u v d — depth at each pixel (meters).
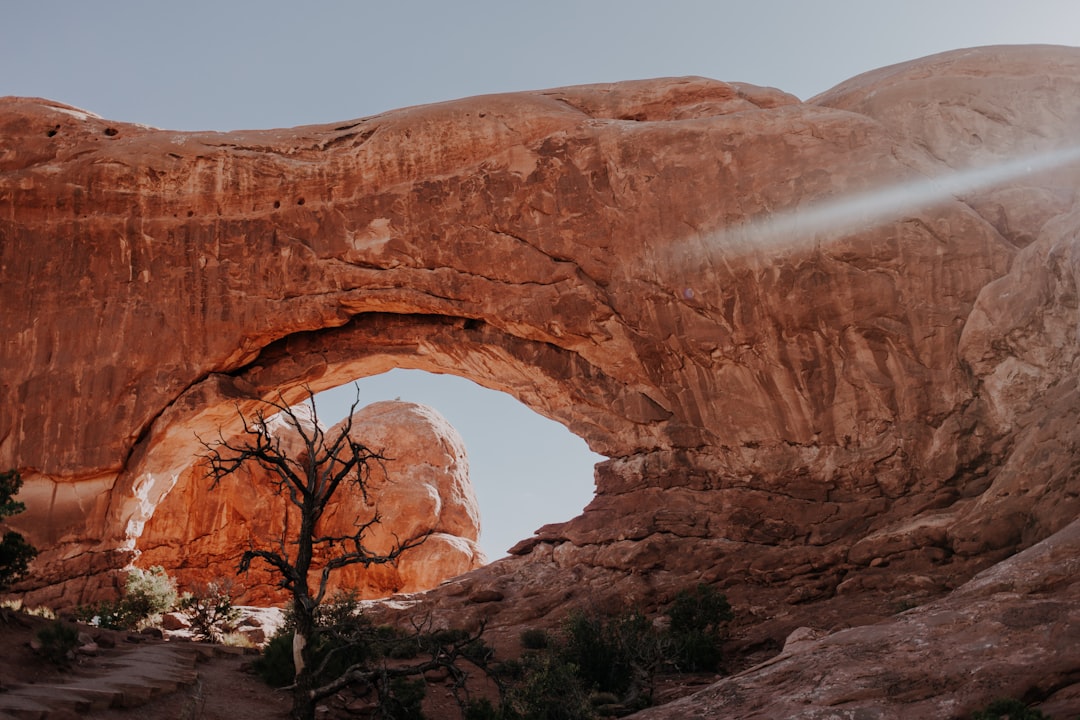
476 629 21.17
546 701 14.72
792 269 22.20
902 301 21.34
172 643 17.17
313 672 12.17
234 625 21.50
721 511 22.09
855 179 22.27
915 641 12.36
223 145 27.36
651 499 23.17
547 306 24.23
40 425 26.22
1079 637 11.07
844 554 19.94
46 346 26.78
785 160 22.95
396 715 13.75
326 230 26.20
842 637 13.38
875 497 20.86
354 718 13.48
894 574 18.91
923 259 21.31
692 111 25.52
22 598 24.73
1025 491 17.59
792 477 21.88
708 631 18.39
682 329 23.23
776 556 20.72
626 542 22.50
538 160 24.98
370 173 26.23
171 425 25.83
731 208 23.11
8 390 26.50
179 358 26.31
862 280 21.67
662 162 23.95
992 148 22.53
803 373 22.05
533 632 19.52
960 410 20.45
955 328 20.88
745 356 22.66
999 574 13.43
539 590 22.58
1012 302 19.70
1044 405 18.89
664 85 26.31
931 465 20.44
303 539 12.72
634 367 23.88
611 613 20.67
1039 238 19.75
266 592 32.88
